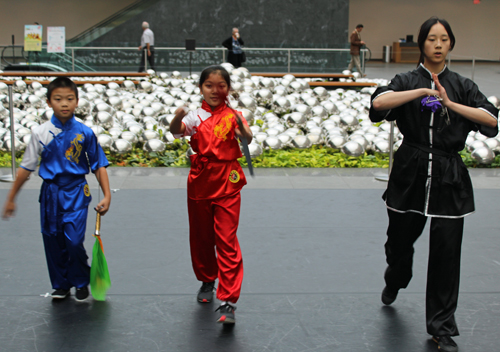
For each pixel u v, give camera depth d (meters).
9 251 4.69
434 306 3.27
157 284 4.10
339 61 19.64
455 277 3.25
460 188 3.24
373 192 6.62
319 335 3.40
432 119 3.23
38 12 28.92
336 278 4.22
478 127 3.24
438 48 3.22
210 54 19.09
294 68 19.64
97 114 9.57
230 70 12.59
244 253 4.70
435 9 33.06
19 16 28.84
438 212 3.24
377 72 23.77
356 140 8.65
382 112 3.26
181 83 14.49
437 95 3.15
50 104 3.57
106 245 4.86
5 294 3.91
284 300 3.86
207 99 3.52
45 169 3.63
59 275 3.78
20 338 3.34
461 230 3.27
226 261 3.48
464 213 3.23
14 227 5.26
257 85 12.04
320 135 8.92
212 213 3.60
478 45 33.50
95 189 6.62
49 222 3.63
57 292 3.83
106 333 3.41
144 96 12.14
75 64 18.77
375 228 5.36
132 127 9.19
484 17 33.28
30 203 6.01
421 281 4.18
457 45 33.53
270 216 5.69
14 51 19.58
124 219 5.55
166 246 4.85
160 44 23.03
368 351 3.24
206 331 3.45
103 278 3.72
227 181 3.53
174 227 5.33
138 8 23.06
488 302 3.84
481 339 3.36
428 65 3.31
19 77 17.09
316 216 5.71
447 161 3.24
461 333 3.43
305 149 8.83
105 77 17.78
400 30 33.16
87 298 3.87
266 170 7.68
